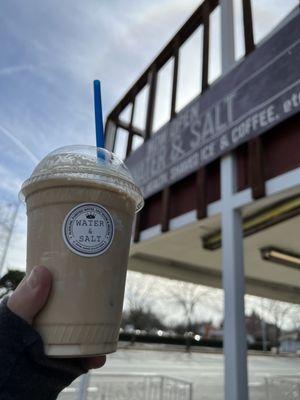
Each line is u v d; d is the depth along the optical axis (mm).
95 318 226
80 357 231
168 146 1334
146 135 1530
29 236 248
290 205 965
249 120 978
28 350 207
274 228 1314
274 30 974
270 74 943
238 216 997
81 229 232
